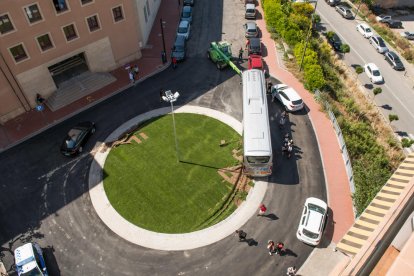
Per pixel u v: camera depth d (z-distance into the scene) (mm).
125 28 38719
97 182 29312
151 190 28672
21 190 28812
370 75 45156
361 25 54281
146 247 25281
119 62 40812
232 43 45688
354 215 27031
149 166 30406
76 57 39594
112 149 31859
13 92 33344
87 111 35656
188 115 35156
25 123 34281
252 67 39406
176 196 28234
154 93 37750
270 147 27609
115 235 25953
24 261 23047
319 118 35156
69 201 28047
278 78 40219
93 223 26656
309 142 32781
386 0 64812
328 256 24734
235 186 28906
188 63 41906
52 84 35938
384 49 49844
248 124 29141
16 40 30953
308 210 25875
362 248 11883
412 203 13484
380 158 32094
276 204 27859
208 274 23922
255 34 46281
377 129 37625
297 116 35344
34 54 32781
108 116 35125
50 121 34531
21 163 30797
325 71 42219
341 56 49375
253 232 26094
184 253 24953
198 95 37469
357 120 37031
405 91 43969
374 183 28641
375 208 18094
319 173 30094
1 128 33750
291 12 51781
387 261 11430
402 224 12711
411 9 66312
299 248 25219
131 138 32875
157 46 44750
